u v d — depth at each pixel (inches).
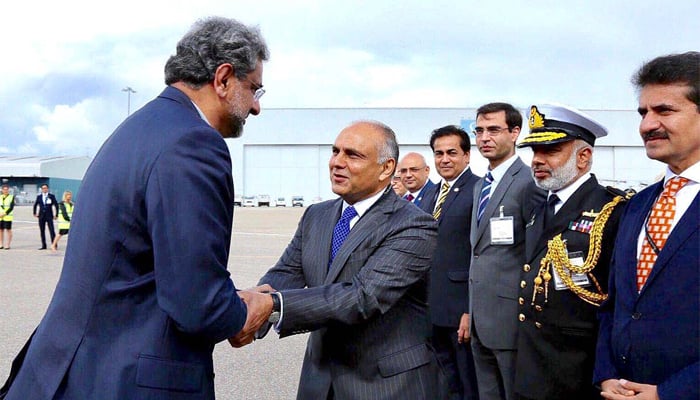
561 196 94.2
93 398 53.8
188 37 61.5
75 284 56.0
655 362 64.3
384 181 78.1
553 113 92.6
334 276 75.8
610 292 75.2
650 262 67.4
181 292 52.3
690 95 63.6
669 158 66.1
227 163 57.5
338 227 80.3
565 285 86.2
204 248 53.1
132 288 55.1
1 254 478.6
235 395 152.2
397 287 72.6
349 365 75.7
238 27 62.6
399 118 1857.8
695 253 62.6
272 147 1904.5
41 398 55.0
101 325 55.2
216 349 199.5
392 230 75.0
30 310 249.1
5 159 2444.6
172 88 61.8
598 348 74.9
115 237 55.2
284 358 188.2
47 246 553.3
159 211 53.1
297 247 88.1
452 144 146.6
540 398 87.6
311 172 1898.4
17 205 1961.1
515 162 123.7
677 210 66.8
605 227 85.1
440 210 146.6
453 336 140.9
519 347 92.1
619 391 66.7
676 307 63.1
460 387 141.6
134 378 53.9
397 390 74.1
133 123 58.8
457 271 139.6
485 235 120.8
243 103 63.2
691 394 59.4
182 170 53.7
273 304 66.6
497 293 116.5
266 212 1360.7
